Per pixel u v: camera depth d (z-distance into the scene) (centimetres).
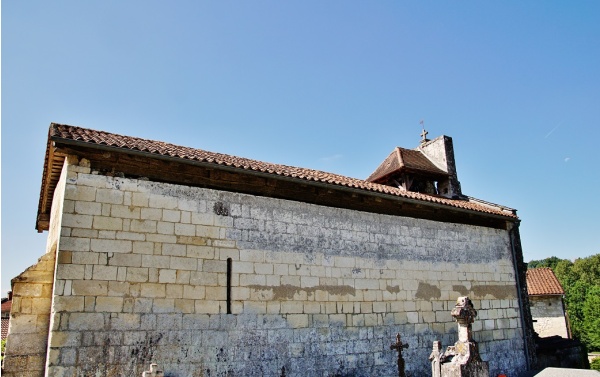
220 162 1006
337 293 1118
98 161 898
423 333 1241
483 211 1485
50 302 848
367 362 1113
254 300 991
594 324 3606
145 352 841
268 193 1092
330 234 1155
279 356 988
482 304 1426
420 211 1369
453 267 1385
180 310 898
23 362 804
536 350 1555
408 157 1831
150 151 928
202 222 975
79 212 849
